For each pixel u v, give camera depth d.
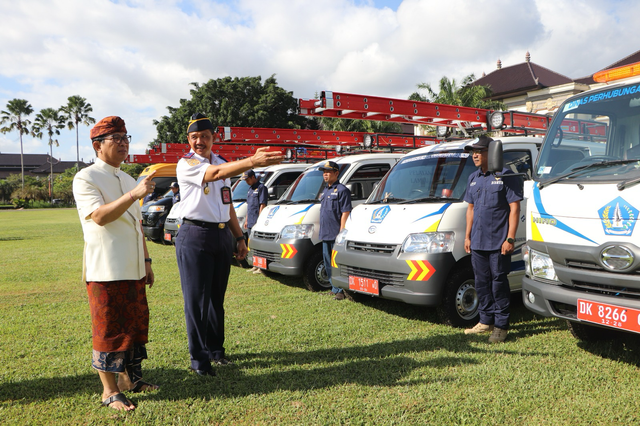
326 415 3.03
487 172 4.47
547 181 3.88
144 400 3.33
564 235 3.62
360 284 5.27
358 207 5.93
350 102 7.03
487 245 4.38
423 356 4.04
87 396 3.40
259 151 3.18
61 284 7.68
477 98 26.27
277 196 9.60
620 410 2.99
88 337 4.82
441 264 4.68
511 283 5.28
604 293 3.38
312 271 6.73
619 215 3.26
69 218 29.00
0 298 6.69
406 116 7.79
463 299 4.91
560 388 3.32
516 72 32.94
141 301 3.34
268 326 5.05
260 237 7.27
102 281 3.12
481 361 3.87
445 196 5.16
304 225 6.72
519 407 3.05
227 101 33.62
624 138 3.72
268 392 3.41
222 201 3.82
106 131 3.17
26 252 11.76
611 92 3.95
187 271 3.71
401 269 4.79
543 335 4.52
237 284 7.35
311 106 7.36
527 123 7.16
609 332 4.27
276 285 7.25
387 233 5.07
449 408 3.05
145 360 4.11
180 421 3.01
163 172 15.27
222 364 3.97
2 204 60.50
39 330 5.09
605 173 3.54
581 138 3.98
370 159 7.74
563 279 3.61
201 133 3.71
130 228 3.25
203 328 3.75
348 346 4.36
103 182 3.17
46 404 3.29
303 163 10.76
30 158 115.56
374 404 3.15
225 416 3.07
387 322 5.10
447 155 5.62
